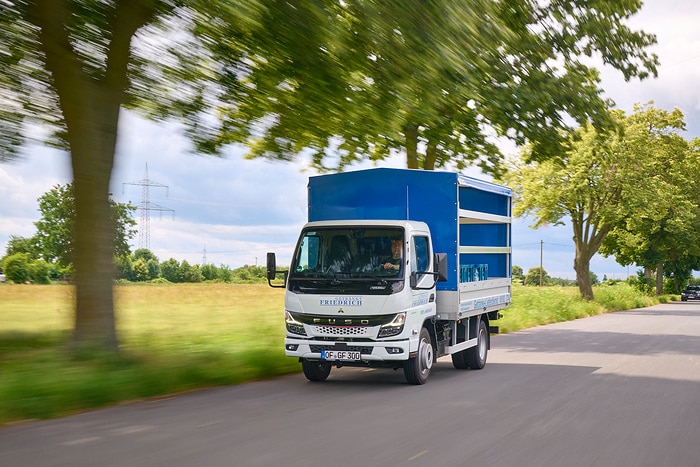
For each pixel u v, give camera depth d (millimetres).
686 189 57625
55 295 41438
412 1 10016
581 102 20547
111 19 11703
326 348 11891
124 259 69750
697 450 7352
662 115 50188
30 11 10930
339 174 13711
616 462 6797
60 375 9531
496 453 7023
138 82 12461
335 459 6672
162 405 9648
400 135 11930
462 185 13555
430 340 12625
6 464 6363
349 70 10789
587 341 21562
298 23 9672
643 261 67562
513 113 18984
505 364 15547
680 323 31484
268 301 41656
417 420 8742
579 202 45906
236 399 10273
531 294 42969
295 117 12859
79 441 7297
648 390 11484
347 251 12172
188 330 19875
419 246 12609
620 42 21359
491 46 11500
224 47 11406
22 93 12359
